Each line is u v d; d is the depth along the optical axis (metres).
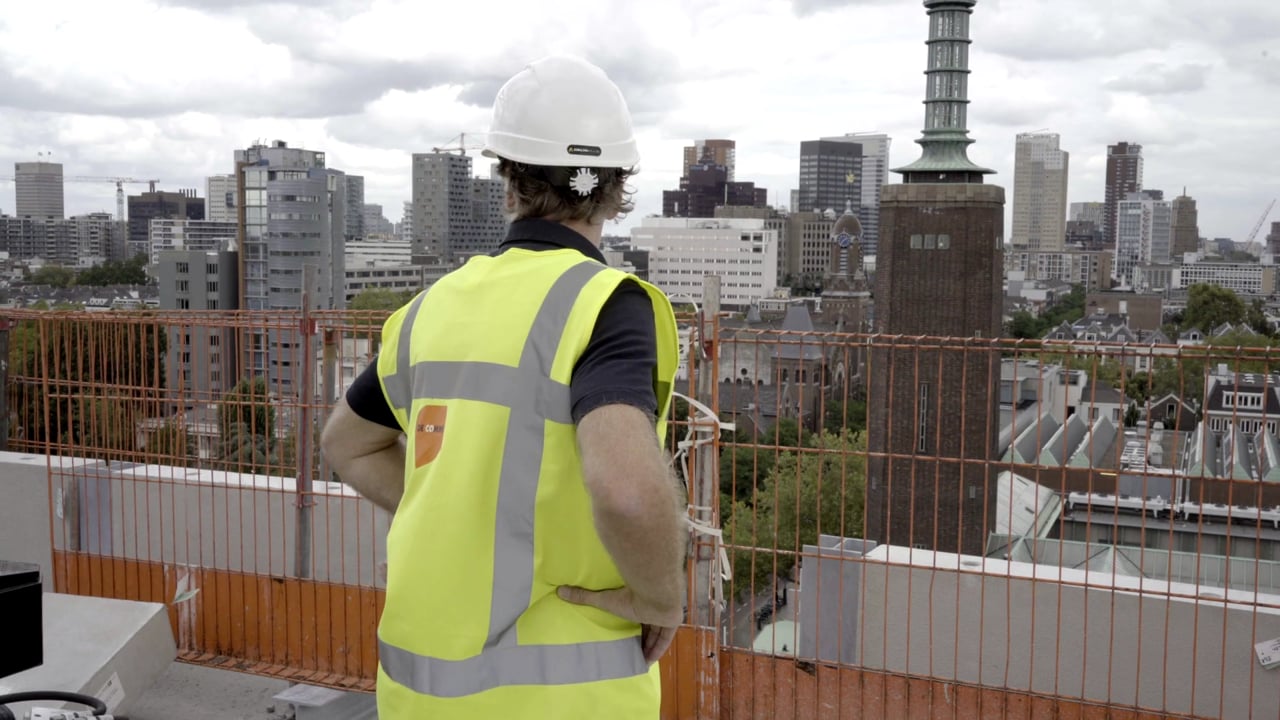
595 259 1.79
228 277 163.25
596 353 1.57
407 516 1.68
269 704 5.40
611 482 1.43
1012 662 5.02
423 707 1.61
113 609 4.52
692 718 5.09
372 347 5.62
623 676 1.66
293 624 5.80
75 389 7.03
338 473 1.95
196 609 6.00
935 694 4.88
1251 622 4.68
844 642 5.14
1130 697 4.89
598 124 1.77
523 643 1.63
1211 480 4.50
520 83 1.81
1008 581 4.86
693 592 5.02
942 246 89.44
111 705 4.14
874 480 50.88
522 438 1.60
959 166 91.94
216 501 6.20
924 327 90.31
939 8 91.06
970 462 4.68
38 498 6.53
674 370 1.68
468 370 1.66
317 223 165.25
